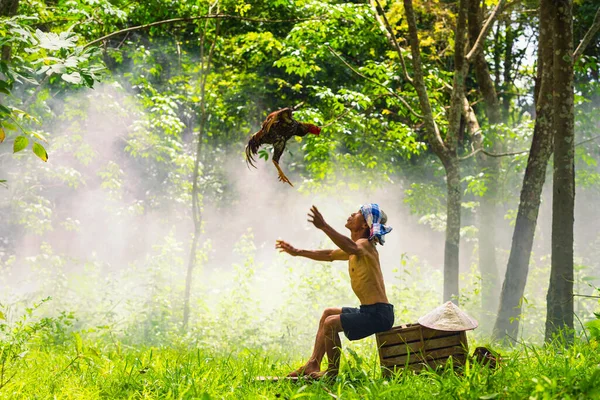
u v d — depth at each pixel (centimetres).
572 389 479
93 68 607
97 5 1410
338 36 1586
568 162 913
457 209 1297
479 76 1572
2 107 559
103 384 660
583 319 1189
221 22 1825
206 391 581
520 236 1164
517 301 1155
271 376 693
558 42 925
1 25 623
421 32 1859
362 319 674
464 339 665
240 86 2352
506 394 491
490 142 1562
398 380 597
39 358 841
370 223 700
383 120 1828
